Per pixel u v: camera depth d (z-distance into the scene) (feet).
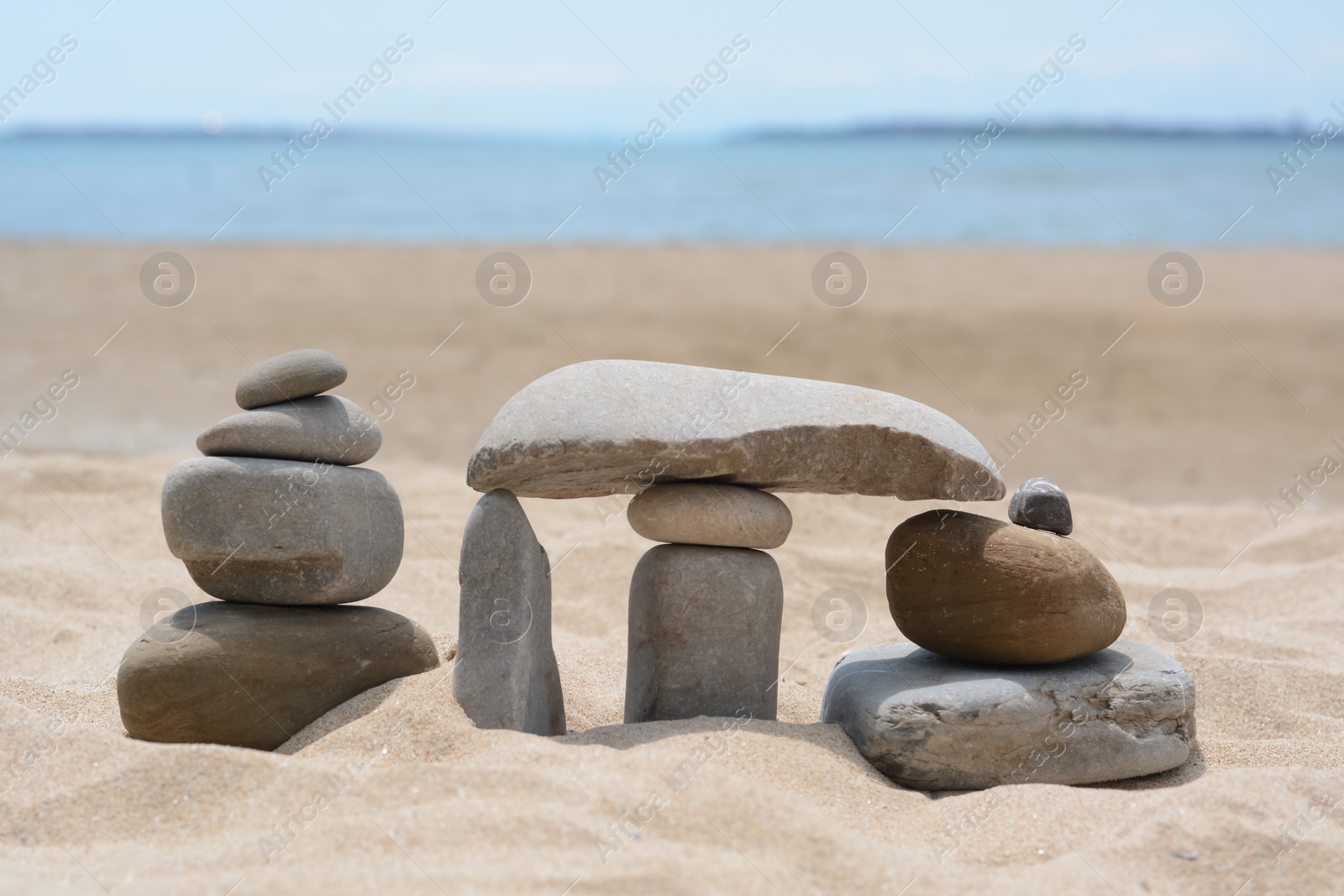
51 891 7.73
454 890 7.52
